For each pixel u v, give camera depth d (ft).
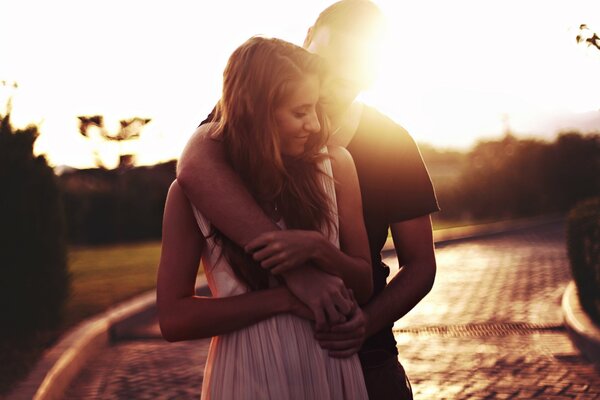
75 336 26.58
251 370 5.91
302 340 5.98
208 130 6.09
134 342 28.63
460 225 97.50
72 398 21.13
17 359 22.95
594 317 27.20
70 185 93.50
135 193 97.35
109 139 120.47
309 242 5.73
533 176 112.78
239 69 5.69
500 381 21.27
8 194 26.68
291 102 5.64
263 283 6.05
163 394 21.03
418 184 7.46
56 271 27.99
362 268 6.17
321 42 7.05
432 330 29.07
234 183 5.81
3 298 26.45
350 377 6.07
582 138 113.91
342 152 6.43
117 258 61.31
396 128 7.49
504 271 47.44
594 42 21.56
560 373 21.97
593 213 28.50
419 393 20.27
